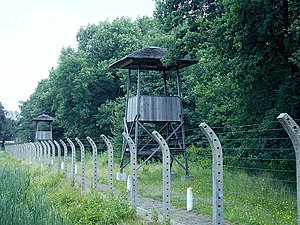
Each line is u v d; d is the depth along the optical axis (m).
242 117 21.12
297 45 16.17
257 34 16.48
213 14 20.64
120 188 18.34
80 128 53.75
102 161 33.56
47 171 27.19
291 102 17.53
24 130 84.62
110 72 53.91
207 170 25.34
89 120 53.66
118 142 38.59
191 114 37.25
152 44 42.66
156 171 25.94
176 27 22.81
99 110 50.97
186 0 22.33
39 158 35.50
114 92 54.91
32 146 39.50
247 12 16.00
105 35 58.16
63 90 53.50
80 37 61.59
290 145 18.22
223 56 18.14
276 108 18.20
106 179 22.62
